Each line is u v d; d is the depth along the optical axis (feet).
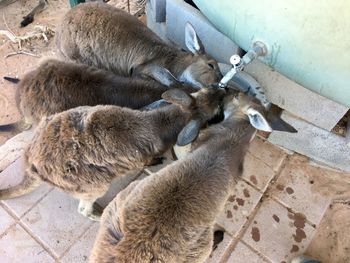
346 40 2.12
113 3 4.51
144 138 2.65
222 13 2.62
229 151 2.58
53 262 2.78
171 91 2.60
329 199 3.15
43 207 2.97
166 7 3.49
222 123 2.74
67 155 2.41
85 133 2.43
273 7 2.22
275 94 3.22
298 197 3.14
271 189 3.16
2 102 3.77
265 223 3.00
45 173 2.49
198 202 2.23
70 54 3.46
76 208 2.99
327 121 3.10
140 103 3.02
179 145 2.62
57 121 2.47
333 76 2.39
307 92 3.00
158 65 3.21
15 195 2.83
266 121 2.49
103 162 2.51
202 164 2.42
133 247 2.02
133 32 3.33
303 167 3.31
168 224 2.09
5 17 4.51
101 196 2.79
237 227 2.97
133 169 2.79
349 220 3.07
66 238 2.87
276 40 2.41
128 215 2.12
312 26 2.16
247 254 2.87
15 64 4.08
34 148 2.48
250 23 2.45
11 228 2.88
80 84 2.86
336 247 2.95
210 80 2.98
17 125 3.18
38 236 2.86
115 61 3.42
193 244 2.24
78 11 3.31
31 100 2.86
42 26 4.35
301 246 2.94
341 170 3.32
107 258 2.09
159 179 2.28
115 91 2.95
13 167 3.12
